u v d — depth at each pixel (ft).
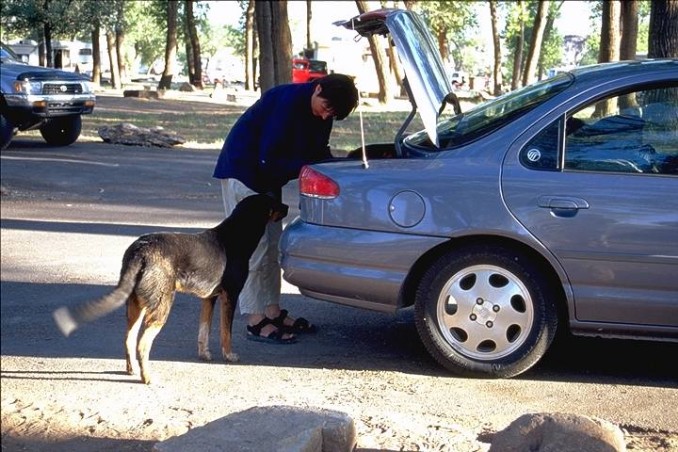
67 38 91.15
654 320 17.46
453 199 17.83
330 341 20.84
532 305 17.75
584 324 17.74
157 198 42.27
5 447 14.53
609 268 17.37
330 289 18.63
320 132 19.79
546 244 17.49
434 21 150.41
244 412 13.85
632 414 16.40
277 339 20.61
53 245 31.24
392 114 99.09
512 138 18.04
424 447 14.21
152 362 19.13
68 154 57.67
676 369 19.20
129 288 16.85
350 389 17.49
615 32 67.26
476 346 18.01
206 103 120.37
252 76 178.29
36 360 19.19
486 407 16.62
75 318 15.74
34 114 56.65
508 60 236.43
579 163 17.75
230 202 20.54
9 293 24.72
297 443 12.88
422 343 20.16
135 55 297.94
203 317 19.21
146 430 15.20
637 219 17.21
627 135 17.81
